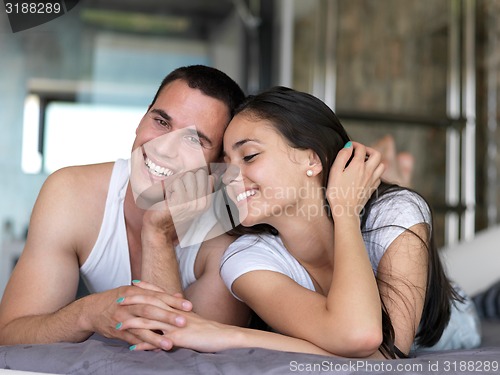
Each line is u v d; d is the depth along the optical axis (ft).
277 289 3.88
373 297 3.56
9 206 13.35
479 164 11.35
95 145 14.02
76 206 4.60
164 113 4.42
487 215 11.24
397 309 3.94
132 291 3.72
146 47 14.24
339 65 11.40
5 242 9.75
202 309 4.53
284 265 4.27
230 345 3.53
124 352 3.35
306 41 11.71
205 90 4.47
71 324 3.86
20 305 4.37
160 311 3.56
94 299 3.84
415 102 11.48
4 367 3.27
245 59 13.88
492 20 11.47
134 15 14.19
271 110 4.11
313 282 4.42
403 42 11.53
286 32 12.09
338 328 3.48
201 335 3.55
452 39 11.55
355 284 3.58
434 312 4.43
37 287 4.43
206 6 14.10
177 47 14.26
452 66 11.52
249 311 4.68
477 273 7.06
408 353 3.95
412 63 11.51
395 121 11.37
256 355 3.24
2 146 13.58
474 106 11.43
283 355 3.20
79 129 13.97
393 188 4.50
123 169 4.71
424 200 4.47
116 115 14.12
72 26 13.98
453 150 11.41
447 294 4.52
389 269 4.05
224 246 4.64
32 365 3.23
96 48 14.10
